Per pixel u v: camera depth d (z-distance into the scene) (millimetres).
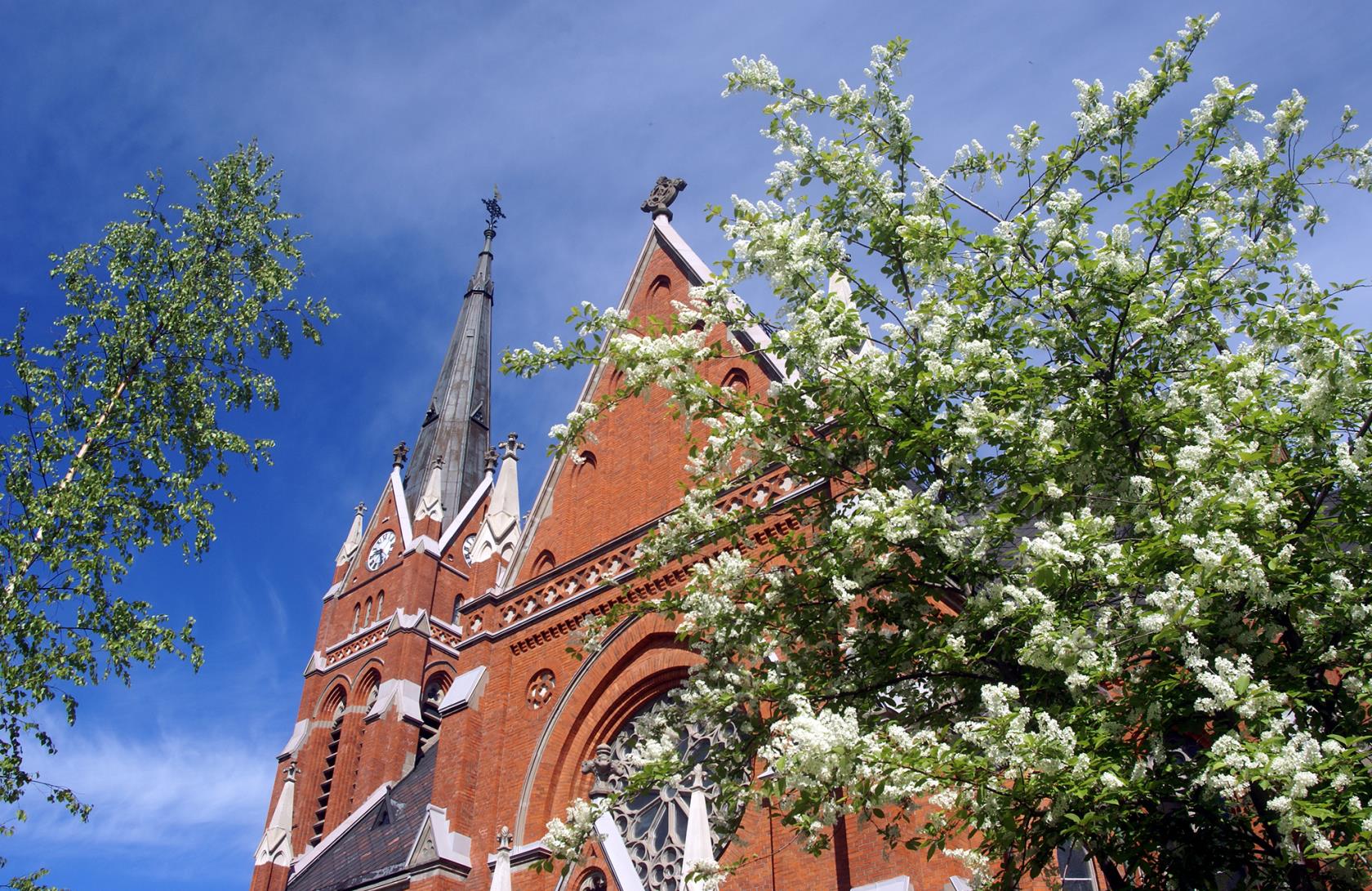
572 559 26859
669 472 26797
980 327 12117
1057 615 10047
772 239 12156
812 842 12867
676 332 13539
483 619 27891
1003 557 11836
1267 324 10953
